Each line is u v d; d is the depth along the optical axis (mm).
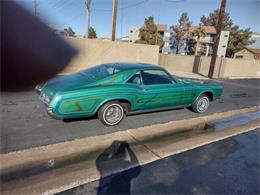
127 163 3295
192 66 22219
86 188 2678
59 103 3947
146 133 4469
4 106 5555
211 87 6145
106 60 15633
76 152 3502
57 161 3205
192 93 5734
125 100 4664
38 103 5957
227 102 8242
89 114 4340
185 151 3814
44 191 2574
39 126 4398
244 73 21141
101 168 3113
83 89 4152
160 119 5410
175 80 5469
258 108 7602
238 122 5719
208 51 51344
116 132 4387
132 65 5039
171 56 24562
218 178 3078
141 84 4855
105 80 4492
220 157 3691
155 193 2676
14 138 3814
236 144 4270
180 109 6430
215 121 5648
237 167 3406
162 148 3871
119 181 2854
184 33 55875
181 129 4871
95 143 3852
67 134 4133
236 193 2787
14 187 2604
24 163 3086
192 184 2902
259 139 4586
